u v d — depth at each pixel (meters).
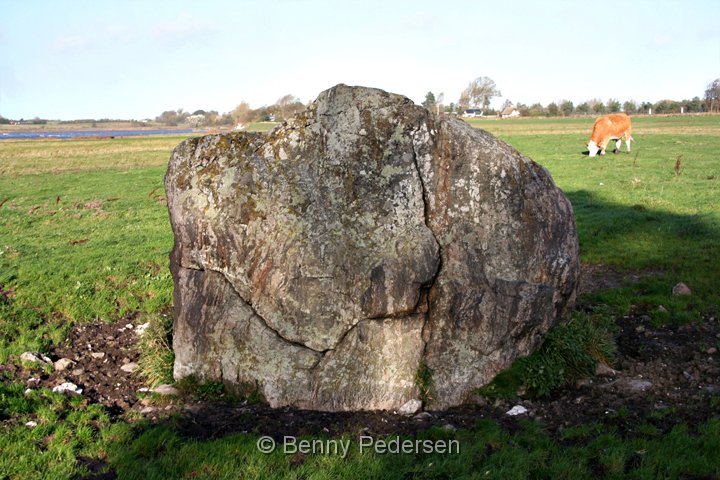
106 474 5.06
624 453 5.04
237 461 5.19
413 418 6.02
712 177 21.08
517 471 4.91
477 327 6.44
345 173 6.48
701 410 5.80
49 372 7.36
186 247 6.73
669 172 23.00
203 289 6.69
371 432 5.74
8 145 59.38
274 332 6.51
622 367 6.98
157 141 64.62
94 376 7.32
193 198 6.67
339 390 6.34
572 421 5.77
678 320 8.27
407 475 4.99
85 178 29.27
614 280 10.36
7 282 10.63
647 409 5.89
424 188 6.49
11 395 6.54
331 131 6.53
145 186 25.58
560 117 117.88
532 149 36.81
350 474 4.96
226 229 6.57
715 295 9.03
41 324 8.98
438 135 6.53
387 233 6.42
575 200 17.97
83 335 8.69
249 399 6.48
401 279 6.29
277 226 6.50
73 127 183.75
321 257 6.41
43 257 12.48
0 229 16.09
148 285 10.54
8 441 5.48
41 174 31.94
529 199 6.56
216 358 6.63
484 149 6.50
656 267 10.84
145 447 5.41
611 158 29.19
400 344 6.39
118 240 14.23
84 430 5.71
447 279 6.41
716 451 5.01
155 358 7.26
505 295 6.45
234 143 6.75
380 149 6.50
